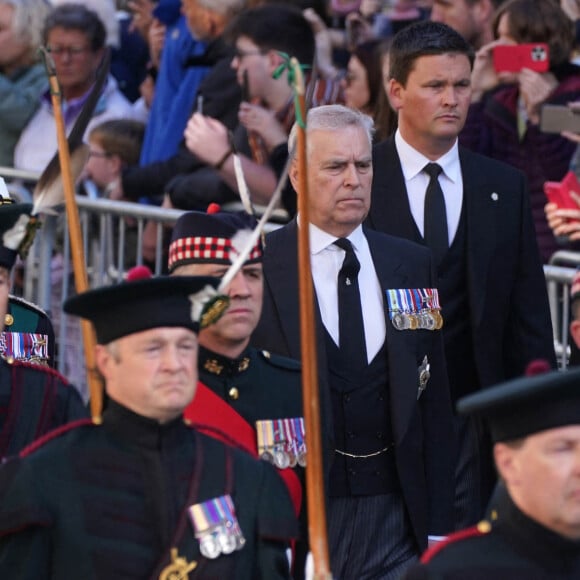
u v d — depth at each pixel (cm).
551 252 2819
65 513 1476
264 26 2717
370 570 2019
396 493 2030
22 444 1789
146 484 1486
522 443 1328
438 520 2047
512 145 2833
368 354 2019
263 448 1800
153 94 3309
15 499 1466
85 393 2942
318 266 2027
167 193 2867
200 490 1498
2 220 1708
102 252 2905
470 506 2277
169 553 1472
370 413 2011
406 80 2253
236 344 1808
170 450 1497
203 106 2862
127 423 1491
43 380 1822
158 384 1462
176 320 1466
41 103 3244
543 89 2791
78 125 1709
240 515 1506
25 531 1471
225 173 2692
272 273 2027
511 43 2827
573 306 1962
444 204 2270
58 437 1513
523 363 2319
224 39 2830
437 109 2233
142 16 3544
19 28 3219
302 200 1529
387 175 2281
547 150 2808
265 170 2678
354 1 3319
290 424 1823
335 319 2019
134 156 3169
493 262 2281
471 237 2270
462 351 2291
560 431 1312
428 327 2042
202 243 1788
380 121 2681
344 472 2006
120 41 3566
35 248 2947
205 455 1519
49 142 3238
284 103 2698
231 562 1488
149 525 1481
